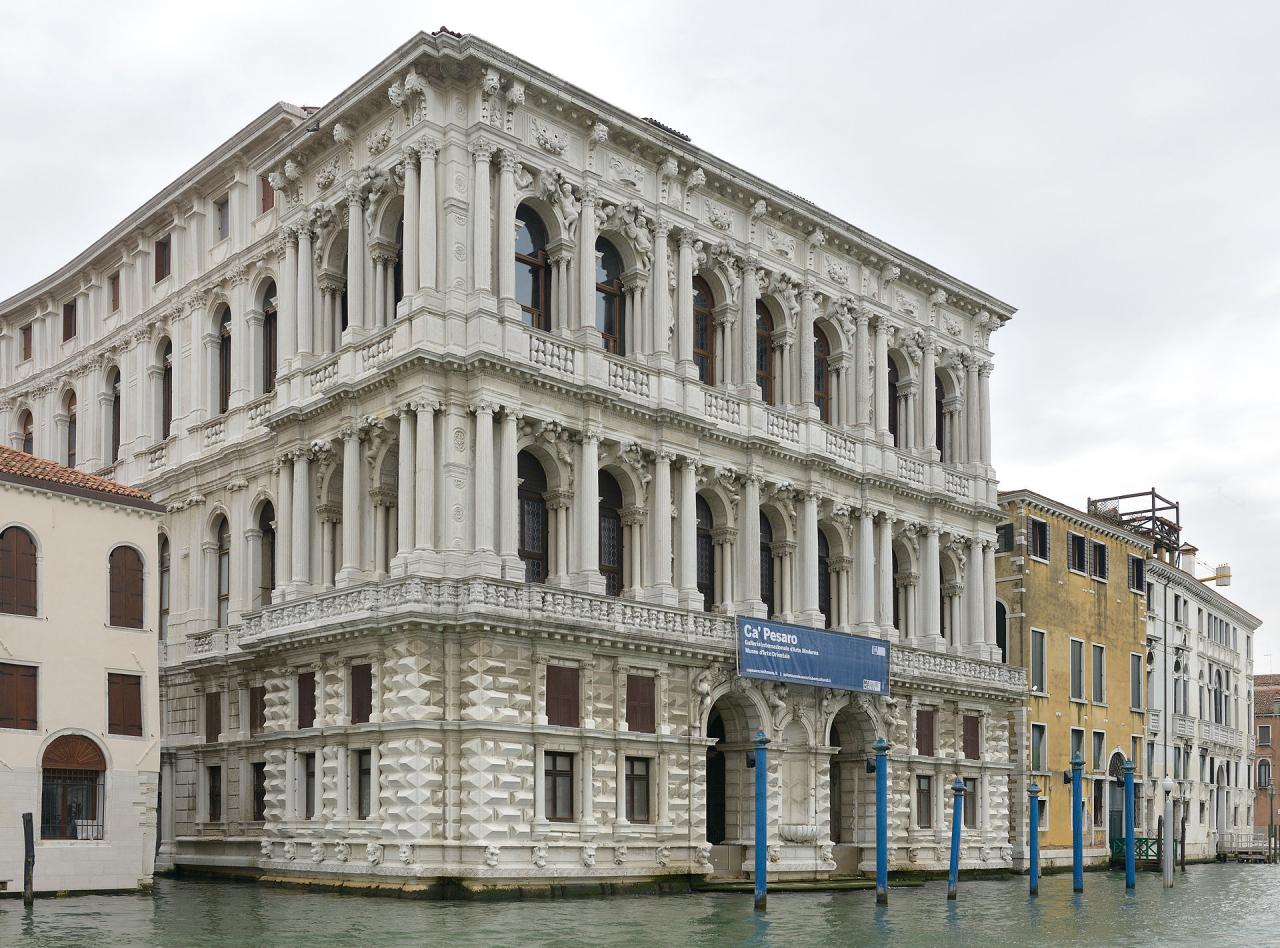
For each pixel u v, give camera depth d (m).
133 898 37.81
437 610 39.62
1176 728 77.25
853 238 53.88
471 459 41.25
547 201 44.06
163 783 50.22
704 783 45.19
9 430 63.91
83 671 38.97
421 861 38.94
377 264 44.16
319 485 45.50
